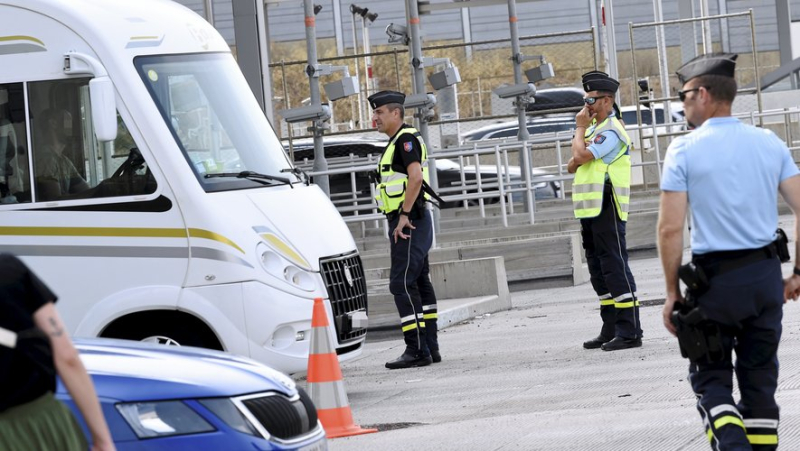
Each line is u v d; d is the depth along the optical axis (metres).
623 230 32.41
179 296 26.08
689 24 77.81
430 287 33.69
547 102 85.38
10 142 26.70
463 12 117.19
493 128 89.50
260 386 15.72
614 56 78.81
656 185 76.69
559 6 115.94
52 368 11.99
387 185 32.25
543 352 33.56
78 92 26.59
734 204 16.97
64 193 26.53
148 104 26.59
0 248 26.59
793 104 93.88
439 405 27.02
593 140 32.09
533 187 60.38
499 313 44.75
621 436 21.59
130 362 15.24
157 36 27.67
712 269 17.00
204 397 14.90
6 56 26.81
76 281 26.33
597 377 28.62
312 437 16.16
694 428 21.70
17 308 11.88
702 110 17.38
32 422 11.82
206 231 26.17
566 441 21.62
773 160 17.14
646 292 45.06
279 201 27.70
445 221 64.38
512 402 26.48
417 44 56.44
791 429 21.16
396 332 40.94
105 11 27.17
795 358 28.41
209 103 27.83
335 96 49.75
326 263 27.78
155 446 14.39
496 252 52.75
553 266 52.38
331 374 24.30
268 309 26.38
